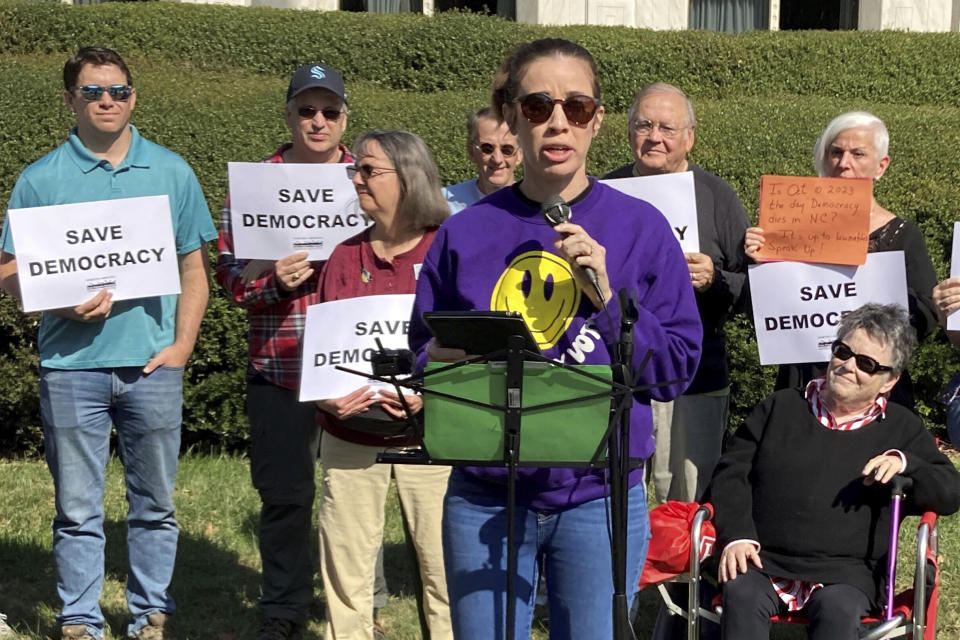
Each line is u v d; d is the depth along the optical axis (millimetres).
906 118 9266
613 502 2965
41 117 7977
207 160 7883
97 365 4887
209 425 7664
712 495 4484
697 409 5305
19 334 7508
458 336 2977
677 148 5195
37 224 4688
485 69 13406
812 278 4863
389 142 4500
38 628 5297
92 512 5012
